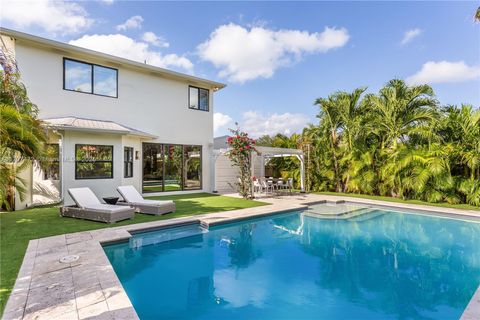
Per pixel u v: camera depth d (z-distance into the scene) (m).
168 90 15.69
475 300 4.01
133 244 7.48
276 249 7.41
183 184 16.31
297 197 15.09
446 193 12.56
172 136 15.84
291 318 4.26
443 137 13.26
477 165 11.64
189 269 6.04
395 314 4.38
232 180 18.39
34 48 11.55
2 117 6.29
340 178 17.56
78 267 4.88
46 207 10.77
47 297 3.84
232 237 8.32
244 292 5.08
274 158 22.30
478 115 11.68
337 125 17.84
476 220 10.12
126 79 14.14
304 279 5.65
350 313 4.41
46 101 11.80
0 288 4.11
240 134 14.45
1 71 6.94
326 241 8.10
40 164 8.70
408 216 11.25
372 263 6.51
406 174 13.46
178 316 4.29
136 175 13.74
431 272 5.98
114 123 13.07
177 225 8.61
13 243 6.22
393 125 14.92
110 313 3.47
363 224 10.05
